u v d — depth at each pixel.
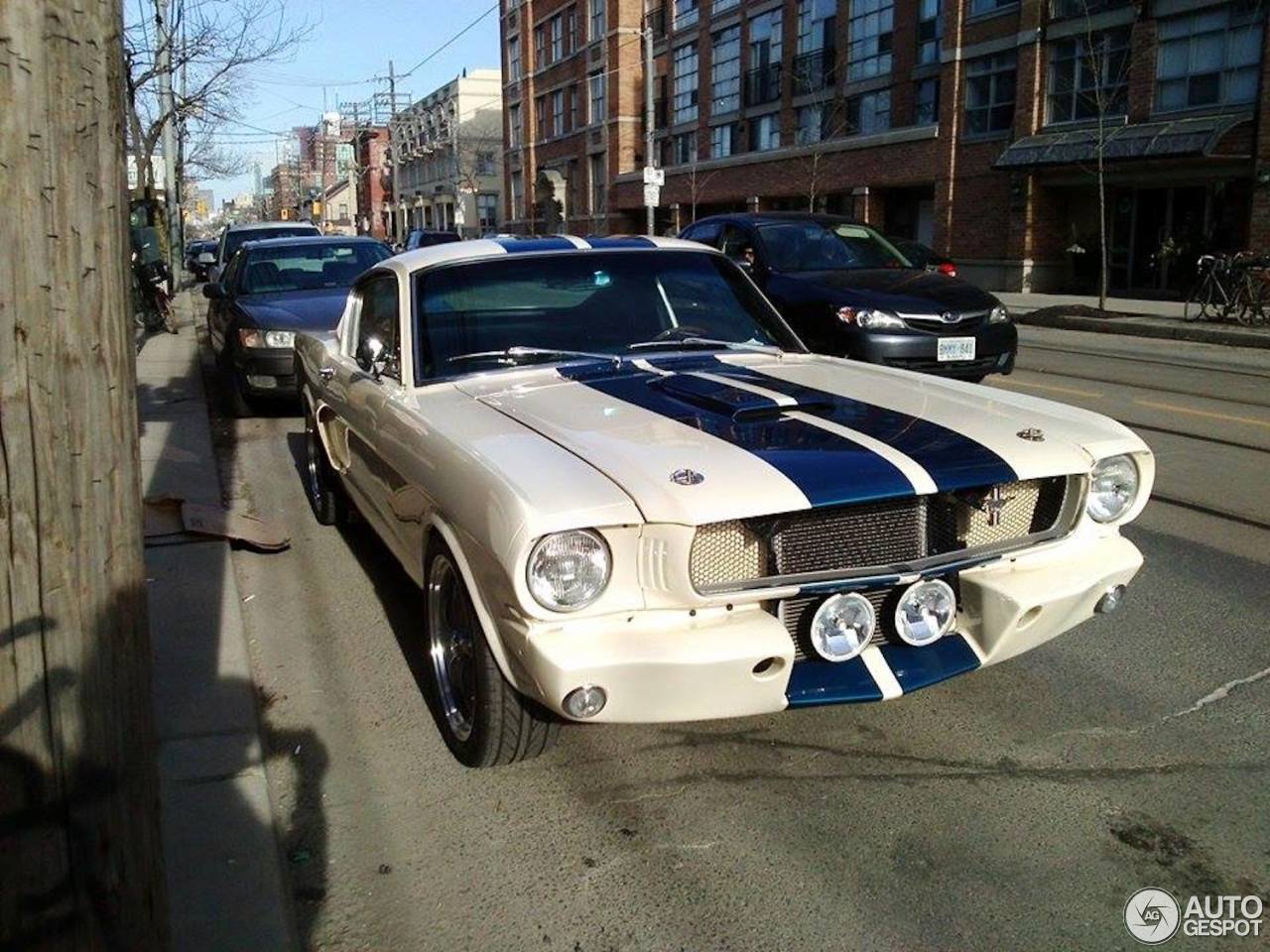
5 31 1.46
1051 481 3.31
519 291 4.37
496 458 3.04
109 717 1.66
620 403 3.57
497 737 3.23
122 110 1.67
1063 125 24.16
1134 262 23.67
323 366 5.46
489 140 71.81
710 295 4.64
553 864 2.97
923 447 3.14
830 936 2.65
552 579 2.70
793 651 2.85
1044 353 13.64
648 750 3.57
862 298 8.55
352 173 102.62
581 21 47.84
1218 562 5.19
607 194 46.09
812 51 33.50
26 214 1.50
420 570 3.71
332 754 3.61
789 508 2.81
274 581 5.32
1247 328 15.42
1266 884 2.81
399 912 2.78
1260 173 19.72
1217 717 3.66
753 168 36.44
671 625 2.83
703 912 2.75
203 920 2.66
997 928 2.66
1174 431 8.12
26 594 1.53
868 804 3.21
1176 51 21.36
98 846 1.65
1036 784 3.29
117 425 1.67
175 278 27.59
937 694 3.89
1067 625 3.31
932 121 28.98
